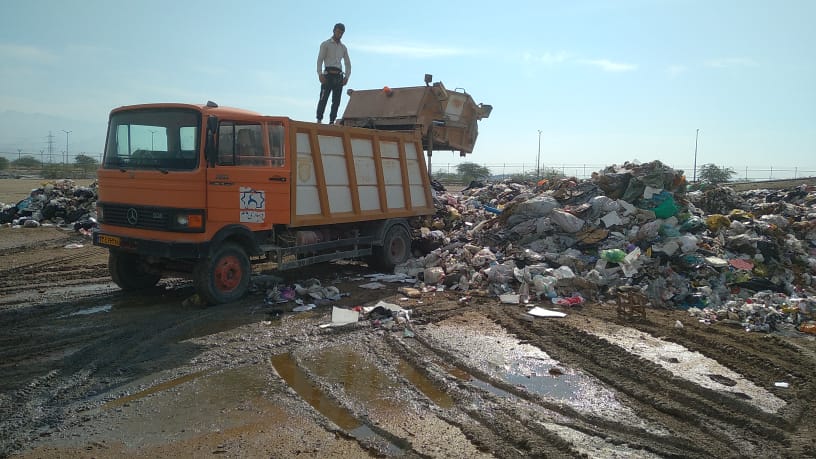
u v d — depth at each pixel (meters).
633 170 12.09
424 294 9.62
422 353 6.71
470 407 5.20
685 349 6.96
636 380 5.94
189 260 8.73
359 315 8.15
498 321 8.04
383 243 11.22
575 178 12.78
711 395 5.55
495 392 5.62
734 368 6.34
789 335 7.69
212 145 8.06
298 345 6.92
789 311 8.38
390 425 4.83
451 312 8.52
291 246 9.34
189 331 7.35
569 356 6.66
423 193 12.50
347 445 4.48
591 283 9.33
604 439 4.64
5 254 12.93
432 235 12.48
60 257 12.62
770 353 6.87
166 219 8.12
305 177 9.32
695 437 4.71
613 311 8.62
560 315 8.29
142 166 8.45
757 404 5.36
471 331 7.61
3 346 6.68
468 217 14.12
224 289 8.62
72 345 6.77
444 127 15.29
